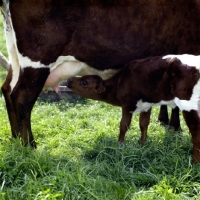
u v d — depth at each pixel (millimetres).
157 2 4777
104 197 3873
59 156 4578
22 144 4707
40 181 4051
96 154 4707
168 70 4441
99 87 4805
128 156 4477
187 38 4934
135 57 4883
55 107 6035
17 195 3910
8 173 4137
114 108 6000
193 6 4859
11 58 4824
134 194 3898
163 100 4617
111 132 5152
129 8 4715
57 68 4730
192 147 4738
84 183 4004
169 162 4434
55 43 4590
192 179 4145
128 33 4762
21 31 4531
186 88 4352
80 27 4617
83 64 4793
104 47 4746
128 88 4695
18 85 4656
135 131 5168
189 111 4379
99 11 4629
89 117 5742
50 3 4496
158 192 3900
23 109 4664
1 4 4535
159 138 4973
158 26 4820
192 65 4320
